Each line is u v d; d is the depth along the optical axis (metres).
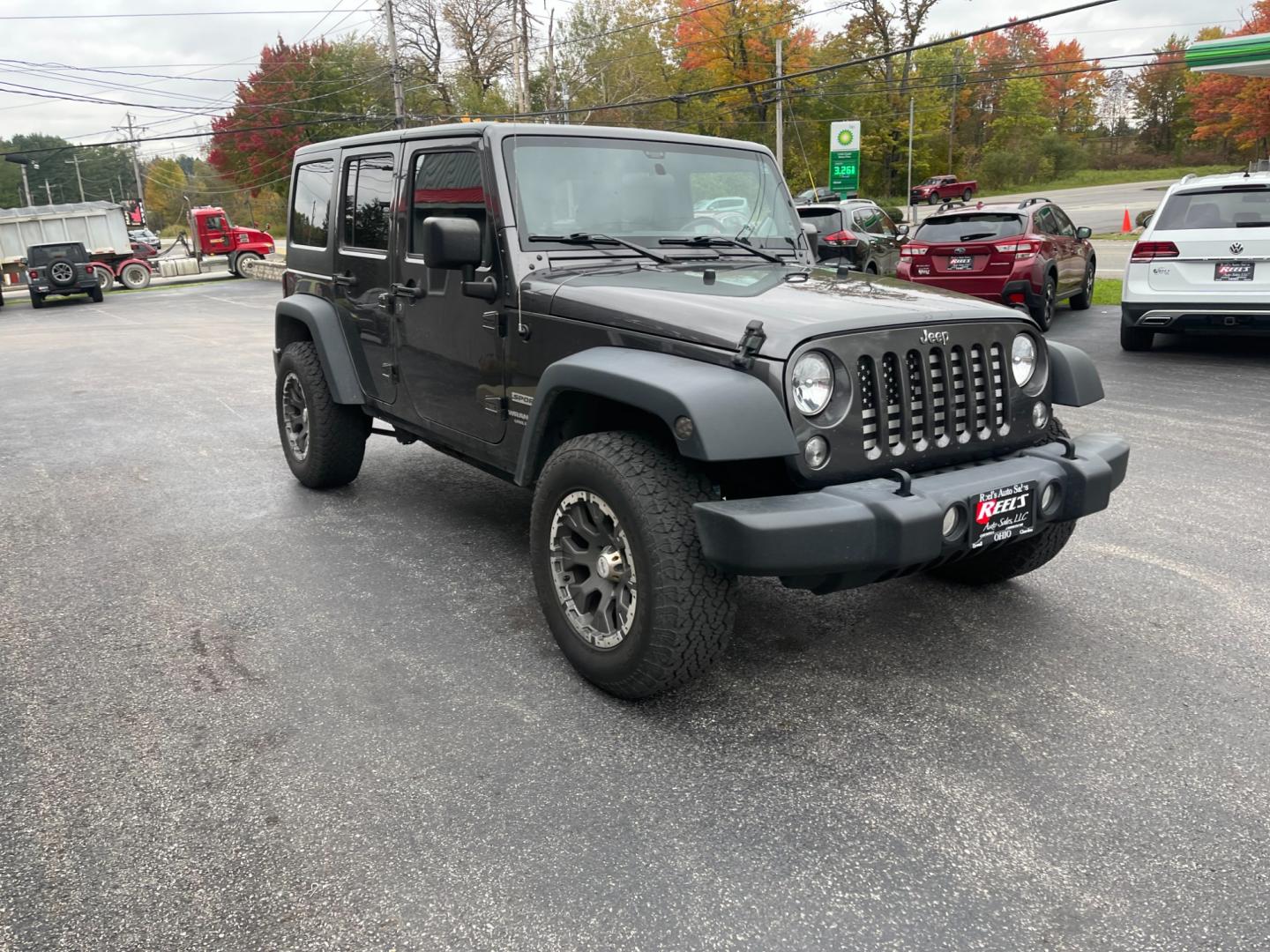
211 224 35.38
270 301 24.19
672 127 56.47
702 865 2.39
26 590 4.26
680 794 2.68
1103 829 2.50
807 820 2.56
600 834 2.51
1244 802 2.61
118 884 2.34
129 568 4.52
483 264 3.73
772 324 2.83
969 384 3.11
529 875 2.36
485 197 3.70
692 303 3.05
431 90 55.47
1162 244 9.25
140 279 32.75
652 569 2.88
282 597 4.14
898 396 2.97
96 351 13.95
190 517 5.30
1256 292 8.82
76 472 6.38
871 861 2.39
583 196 3.83
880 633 3.70
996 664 3.43
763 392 2.74
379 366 4.75
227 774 2.81
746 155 4.40
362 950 2.12
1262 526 4.81
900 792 2.68
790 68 54.31
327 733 3.03
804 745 2.93
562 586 3.31
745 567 2.65
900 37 62.78
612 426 3.46
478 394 3.93
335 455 5.45
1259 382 8.40
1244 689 3.22
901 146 65.38
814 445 2.82
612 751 2.90
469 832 2.53
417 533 4.96
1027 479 3.04
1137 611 3.86
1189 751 2.86
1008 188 73.31
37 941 2.15
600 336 3.24
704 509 2.72
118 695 3.30
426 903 2.27
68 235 31.73
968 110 79.38
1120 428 6.87
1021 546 3.81
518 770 2.81
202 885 2.34
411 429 4.58
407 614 3.94
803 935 2.15
